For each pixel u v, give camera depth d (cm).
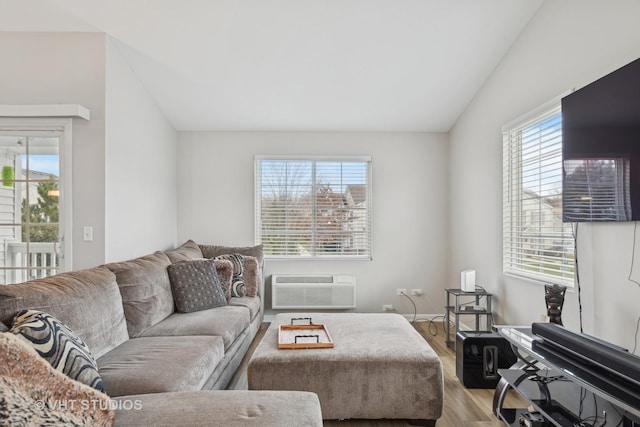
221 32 296
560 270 258
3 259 294
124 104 325
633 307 196
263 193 462
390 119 434
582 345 171
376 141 462
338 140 462
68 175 291
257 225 461
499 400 223
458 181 431
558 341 187
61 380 118
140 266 278
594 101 214
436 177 462
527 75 291
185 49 314
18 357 107
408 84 366
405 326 279
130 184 337
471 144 394
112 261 304
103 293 216
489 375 273
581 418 172
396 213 462
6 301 157
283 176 463
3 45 295
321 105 403
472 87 372
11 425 101
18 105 281
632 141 188
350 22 287
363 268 459
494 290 345
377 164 462
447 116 427
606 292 214
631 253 197
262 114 421
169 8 273
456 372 296
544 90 270
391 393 219
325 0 267
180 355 206
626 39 200
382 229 461
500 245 334
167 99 388
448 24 290
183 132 458
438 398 219
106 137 295
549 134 272
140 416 138
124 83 325
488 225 356
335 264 458
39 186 293
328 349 231
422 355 223
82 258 291
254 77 353
